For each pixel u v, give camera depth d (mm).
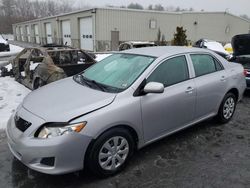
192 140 4297
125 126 3289
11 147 3162
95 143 3021
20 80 8438
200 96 4191
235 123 5102
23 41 56219
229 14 30375
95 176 3250
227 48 17062
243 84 5211
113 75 3777
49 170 2828
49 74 6496
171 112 3768
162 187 3078
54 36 37438
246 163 3629
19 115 3221
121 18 26016
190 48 4461
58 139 2809
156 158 3707
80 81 3934
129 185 3107
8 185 3104
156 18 28000
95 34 25672
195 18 30266
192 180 3219
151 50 4211
